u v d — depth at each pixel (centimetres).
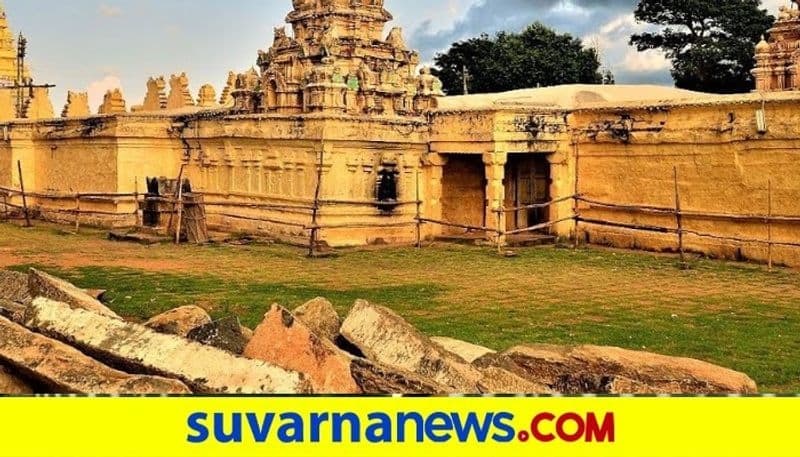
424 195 2858
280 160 2842
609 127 2634
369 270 2144
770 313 1583
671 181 2489
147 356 849
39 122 3722
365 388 873
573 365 1001
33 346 854
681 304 1670
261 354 896
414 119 2820
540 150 2722
